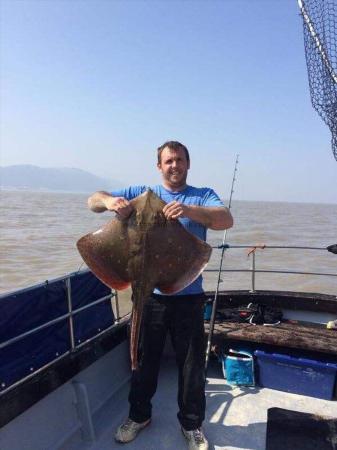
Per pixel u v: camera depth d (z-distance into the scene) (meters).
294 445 2.21
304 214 55.50
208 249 1.79
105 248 1.79
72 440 2.27
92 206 2.02
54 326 2.25
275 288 9.61
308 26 2.16
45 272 10.46
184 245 1.80
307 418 2.45
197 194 2.13
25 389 1.92
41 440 2.06
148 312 2.15
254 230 23.44
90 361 2.40
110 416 2.50
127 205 1.80
